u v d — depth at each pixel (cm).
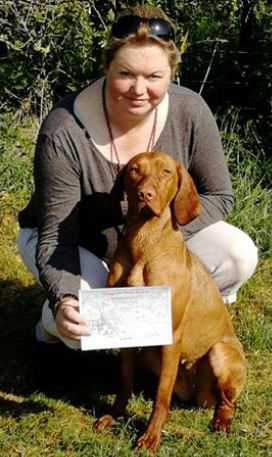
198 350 262
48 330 271
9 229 382
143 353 268
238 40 510
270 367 300
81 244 268
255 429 266
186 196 242
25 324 318
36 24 436
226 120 495
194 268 256
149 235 241
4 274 349
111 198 251
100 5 434
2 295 336
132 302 237
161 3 452
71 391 280
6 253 363
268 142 483
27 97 450
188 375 268
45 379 280
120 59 237
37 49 416
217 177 268
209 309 259
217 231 279
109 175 254
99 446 252
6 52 463
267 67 498
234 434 261
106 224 261
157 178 235
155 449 249
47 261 250
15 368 291
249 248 280
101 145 252
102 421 260
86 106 252
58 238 254
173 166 239
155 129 255
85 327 235
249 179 417
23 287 342
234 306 337
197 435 261
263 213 396
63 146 249
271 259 378
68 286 246
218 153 266
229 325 270
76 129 250
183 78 511
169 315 238
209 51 510
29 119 450
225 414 263
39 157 252
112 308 236
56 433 259
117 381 285
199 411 271
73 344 262
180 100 258
